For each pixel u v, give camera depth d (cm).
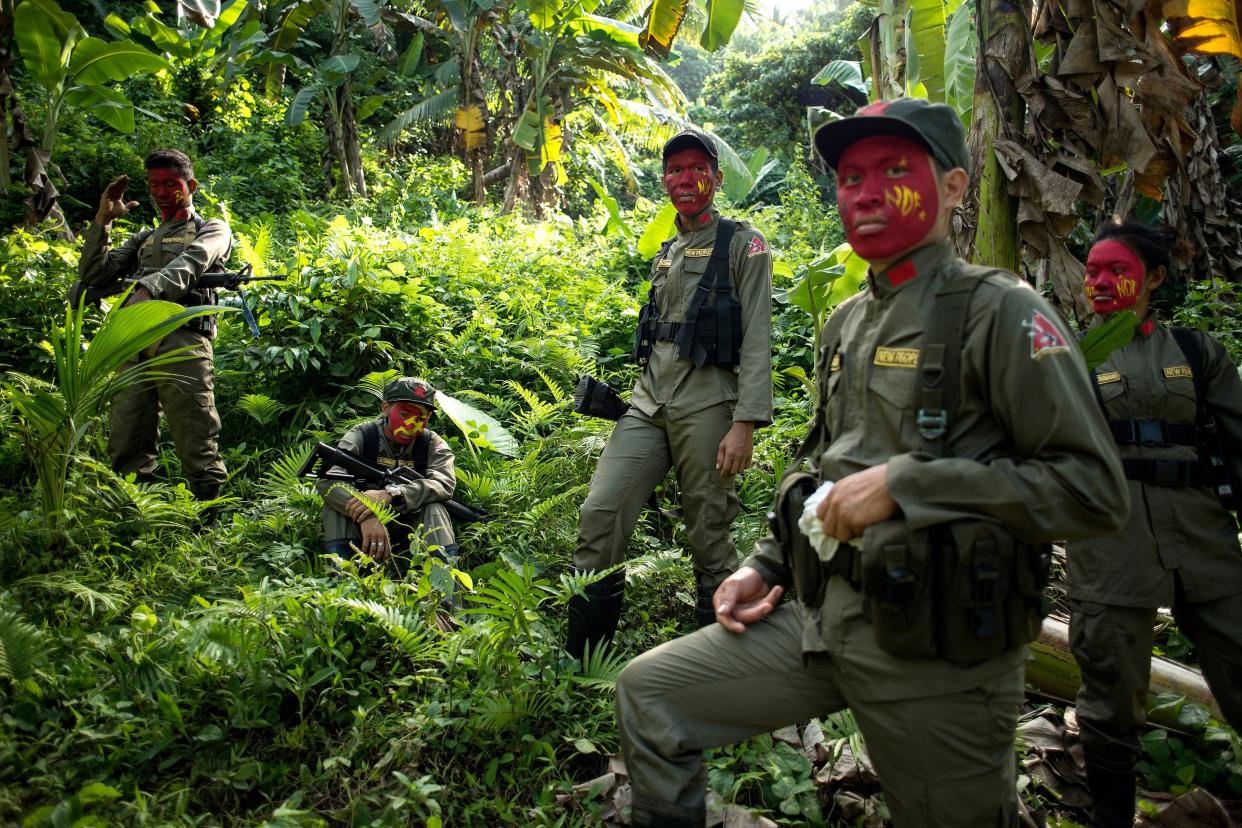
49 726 234
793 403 512
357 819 220
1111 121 321
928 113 160
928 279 162
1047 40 338
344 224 735
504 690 268
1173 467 236
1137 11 318
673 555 367
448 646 284
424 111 1227
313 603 289
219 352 536
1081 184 326
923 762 155
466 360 548
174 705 238
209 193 911
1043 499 142
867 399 166
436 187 1208
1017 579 149
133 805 207
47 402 327
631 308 648
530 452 450
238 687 254
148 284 373
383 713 269
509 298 623
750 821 230
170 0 1192
